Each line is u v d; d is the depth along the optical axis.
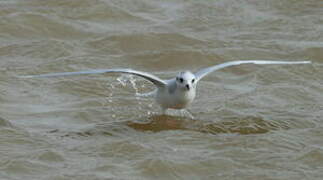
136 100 18.56
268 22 25.25
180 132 16.11
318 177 13.71
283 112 17.73
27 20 24.30
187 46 23.05
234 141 15.45
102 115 17.38
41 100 18.28
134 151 14.72
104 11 25.47
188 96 15.88
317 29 24.58
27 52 22.09
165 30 24.14
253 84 20.08
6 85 19.14
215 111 17.75
